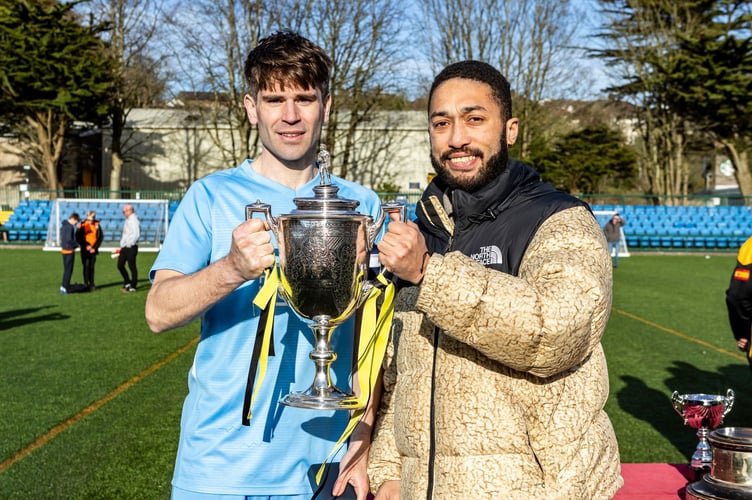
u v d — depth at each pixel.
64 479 4.67
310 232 1.85
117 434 5.65
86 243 15.29
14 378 7.52
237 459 2.21
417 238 1.62
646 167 41.12
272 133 2.28
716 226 31.16
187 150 42.62
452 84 1.94
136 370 7.96
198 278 1.93
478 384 1.81
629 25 37.44
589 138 43.62
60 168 41.41
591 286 1.66
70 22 35.56
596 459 1.82
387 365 2.21
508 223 1.94
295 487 2.26
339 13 31.89
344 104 35.06
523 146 37.06
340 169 40.12
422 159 42.41
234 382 2.23
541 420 1.78
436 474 1.84
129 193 34.06
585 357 1.77
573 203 1.91
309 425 2.28
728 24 36.91
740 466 2.88
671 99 37.03
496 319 1.58
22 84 34.28
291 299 1.92
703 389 7.45
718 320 12.08
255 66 2.25
